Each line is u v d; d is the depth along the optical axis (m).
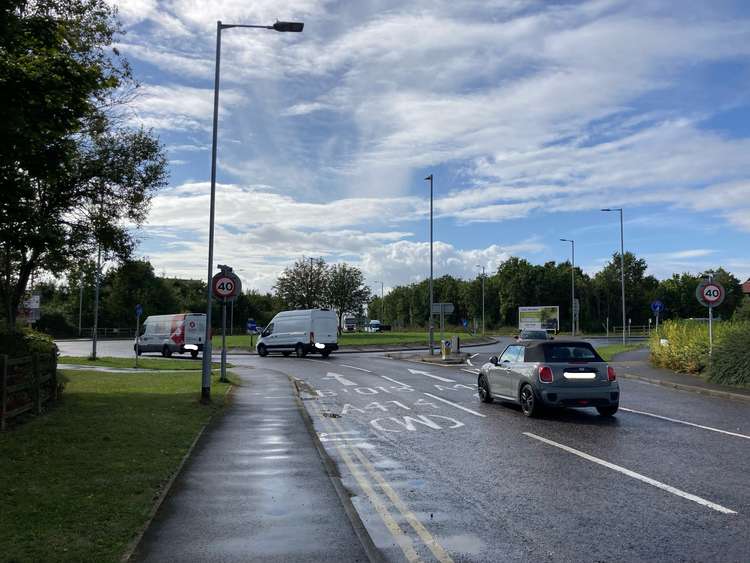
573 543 5.21
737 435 10.40
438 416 12.77
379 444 9.80
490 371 14.54
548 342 12.70
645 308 96.06
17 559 4.48
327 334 35.44
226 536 5.23
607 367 12.38
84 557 4.57
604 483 7.22
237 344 50.09
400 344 48.91
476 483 7.29
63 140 11.28
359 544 5.06
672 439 10.05
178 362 31.83
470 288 102.75
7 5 9.48
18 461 7.64
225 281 19.41
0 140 9.73
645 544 5.16
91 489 6.48
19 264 20.27
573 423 11.76
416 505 6.40
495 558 4.88
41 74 9.73
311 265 74.50
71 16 17.06
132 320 84.88
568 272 95.12
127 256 20.89
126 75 19.05
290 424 11.49
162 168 20.39
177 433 10.04
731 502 6.38
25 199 13.49
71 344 58.66
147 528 5.42
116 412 12.01
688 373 21.34
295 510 6.04
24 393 10.98
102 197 19.83
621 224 44.97
